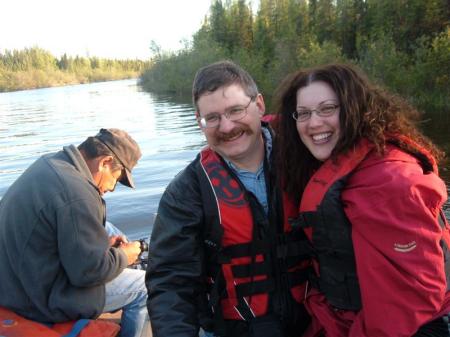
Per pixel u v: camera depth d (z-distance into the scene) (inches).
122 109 1263.5
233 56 1804.9
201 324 83.0
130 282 119.0
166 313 74.6
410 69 1000.2
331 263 70.0
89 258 94.3
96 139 111.8
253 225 77.3
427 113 788.6
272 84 1430.9
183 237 76.1
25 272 92.8
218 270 80.4
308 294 79.4
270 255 78.8
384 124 68.6
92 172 109.5
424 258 59.7
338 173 68.0
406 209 59.7
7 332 88.3
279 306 79.9
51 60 5821.9
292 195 79.5
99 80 5615.2
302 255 80.7
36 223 92.1
